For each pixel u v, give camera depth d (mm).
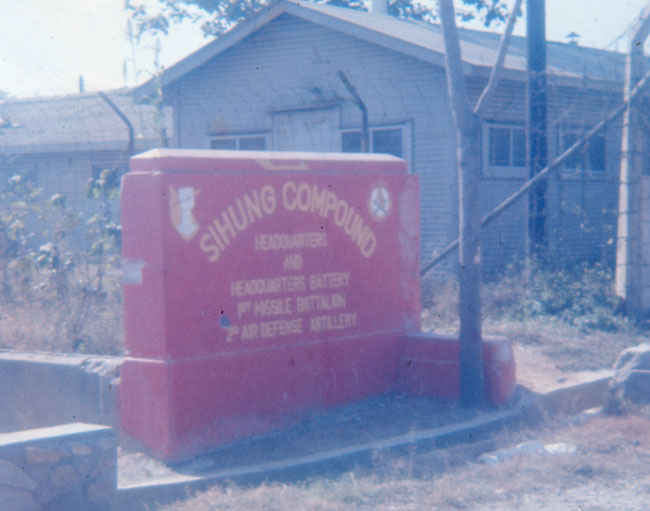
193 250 6773
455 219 14977
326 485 6043
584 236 16062
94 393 7293
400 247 8453
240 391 7047
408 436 7113
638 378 7980
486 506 5598
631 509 5492
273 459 6609
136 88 17391
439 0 7820
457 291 12312
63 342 9359
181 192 6715
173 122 18406
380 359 8234
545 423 7676
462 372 7910
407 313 8516
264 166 7301
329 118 16641
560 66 16922
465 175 7824
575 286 11969
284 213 7441
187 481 6059
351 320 7980
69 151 21953
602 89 13633
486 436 7398
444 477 6117
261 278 7246
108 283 11094
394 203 8398
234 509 5547
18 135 22734
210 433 6805
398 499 5730
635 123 11727
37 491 5387
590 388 8656
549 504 5613
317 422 7562
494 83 7820
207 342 6840
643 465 6406
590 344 10336
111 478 5695
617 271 12086
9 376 7793
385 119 15875
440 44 15438
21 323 9766
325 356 7734
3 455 5262
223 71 17859
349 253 7977
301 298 7559
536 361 9539
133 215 6719
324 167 7789
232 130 17828
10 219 11703
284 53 17125
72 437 5543
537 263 12305
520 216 16047
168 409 6551
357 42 16172
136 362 6711
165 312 6586
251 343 7164
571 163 15828
